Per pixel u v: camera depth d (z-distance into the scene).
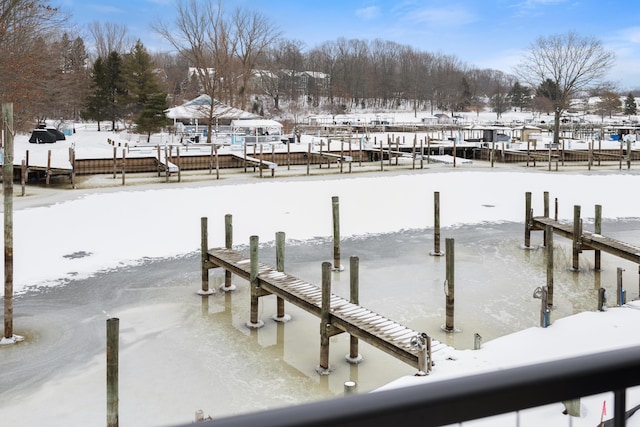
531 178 41.94
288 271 21.53
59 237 25.36
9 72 42.41
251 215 30.30
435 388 1.56
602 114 116.31
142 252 23.78
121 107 77.19
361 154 52.94
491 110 147.00
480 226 29.36
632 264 22.50
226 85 75.69
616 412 1.76
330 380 13.09
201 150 51.84
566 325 14.62
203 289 18.91
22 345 14.77
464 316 16.98
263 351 14.57
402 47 159.62
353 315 13.61
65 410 11.74
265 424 1.41
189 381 12.98
